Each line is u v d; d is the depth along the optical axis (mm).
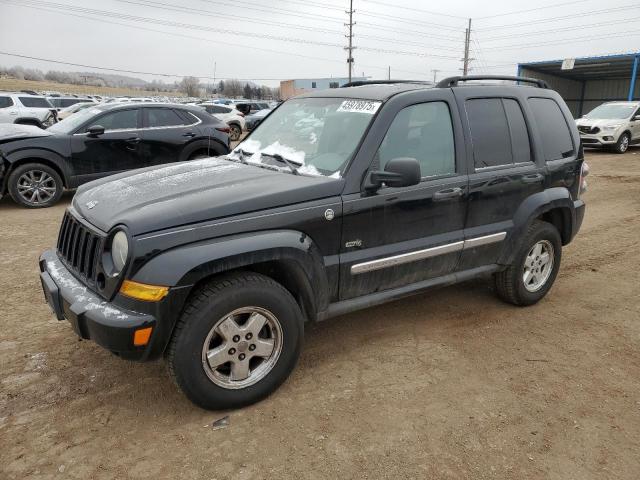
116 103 9164
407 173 3160
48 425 2924
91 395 3213
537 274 4633
